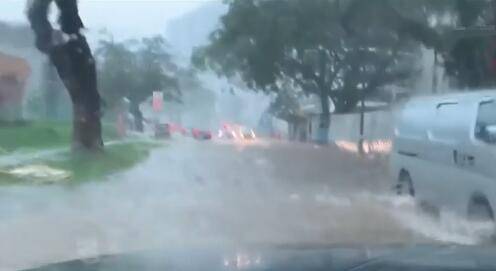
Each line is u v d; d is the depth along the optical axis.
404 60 34.81
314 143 36.81
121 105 41.94
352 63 35.38
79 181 18.48
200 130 42.16
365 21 32.78
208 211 13.92
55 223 12.27
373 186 16.69
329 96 36.91
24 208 13.87
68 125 32.91
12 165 21.02
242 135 42.28
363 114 33.94
